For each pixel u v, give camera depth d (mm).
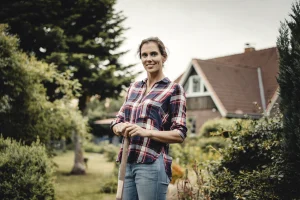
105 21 12547
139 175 2266
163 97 2359
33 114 7441
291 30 3490
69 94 9039
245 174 3838
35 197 4508
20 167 4594
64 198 7938
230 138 4484
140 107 2350
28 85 7262
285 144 3525
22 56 7324
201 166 4742
